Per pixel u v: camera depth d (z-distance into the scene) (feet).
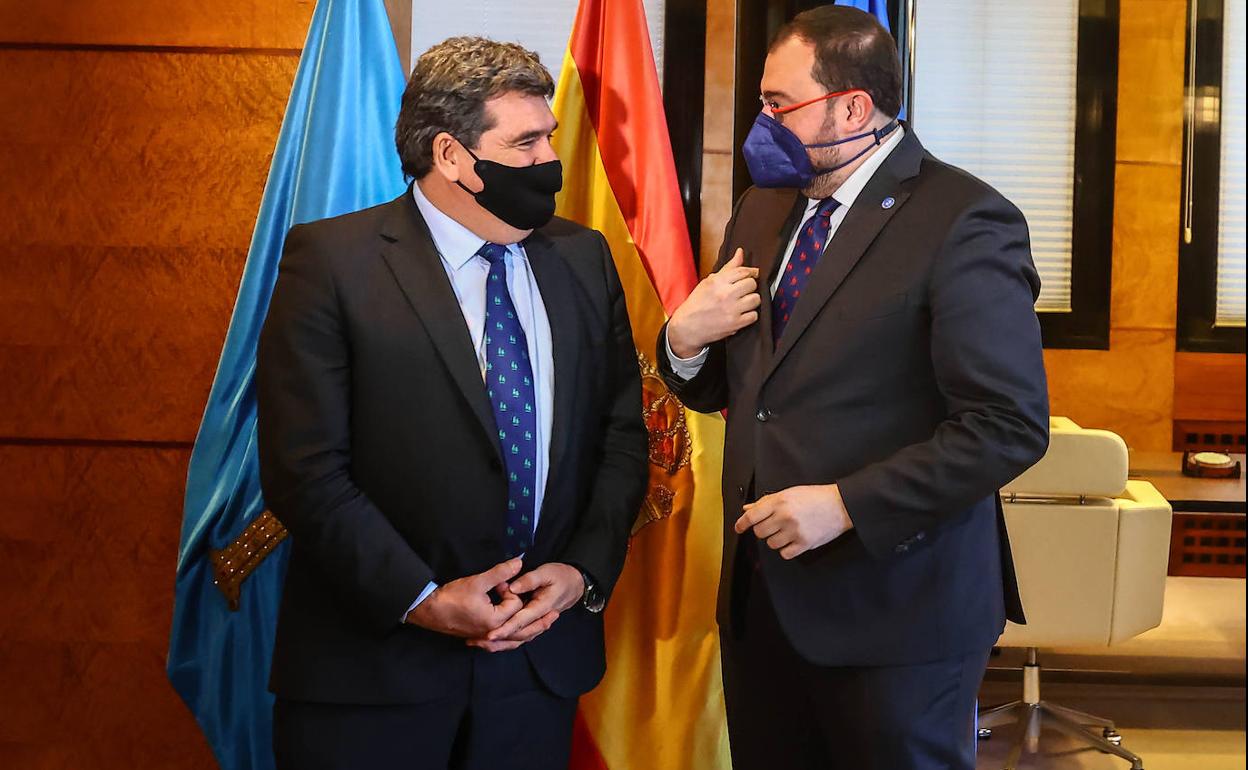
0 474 8.70
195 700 8.07
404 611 5.63
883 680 5.86
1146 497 10.03
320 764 5.84
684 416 8.23
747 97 9.91
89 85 8.52
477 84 5.83
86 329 8.61
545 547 6.07
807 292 6.00
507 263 6.22
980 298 5.56
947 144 14.73
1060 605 9.88
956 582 5.88
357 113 7.92
